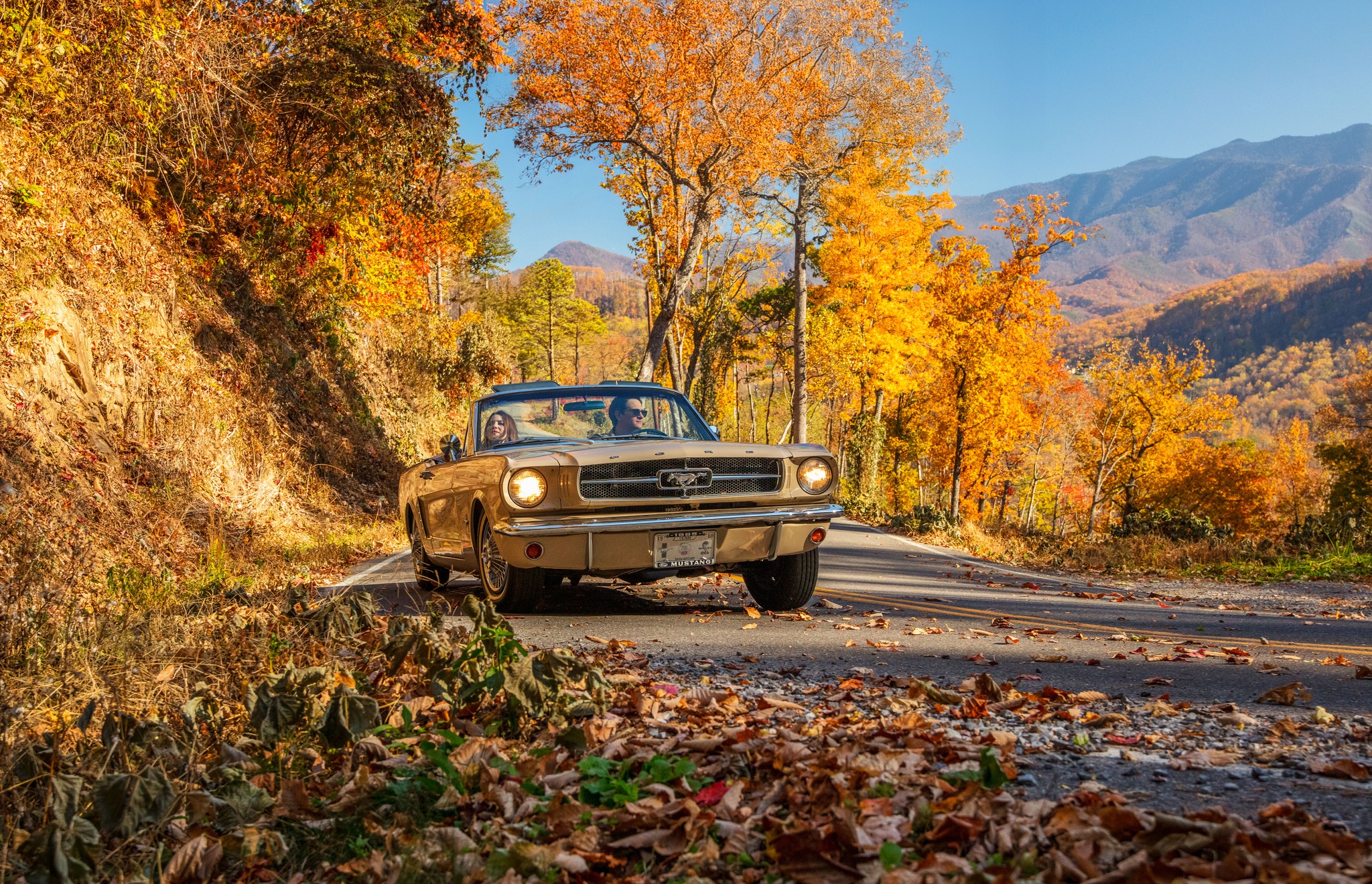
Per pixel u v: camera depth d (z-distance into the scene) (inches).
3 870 89.8
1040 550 700.0
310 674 133.0
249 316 636.1
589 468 236.8
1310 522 609.6
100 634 181.3
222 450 473.4
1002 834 80.7
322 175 610.5
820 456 256.8
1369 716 135.7
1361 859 72.9
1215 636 239.5
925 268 1459.2
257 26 532.4
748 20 999.0
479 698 142.6
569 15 968.9
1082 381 2178.9
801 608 272.1
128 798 99.3
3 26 394.9
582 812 93.9
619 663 183.0
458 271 2377.0
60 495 309.9
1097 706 145.3
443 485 294.4
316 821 104.7
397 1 563.5
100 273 428.5
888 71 1148.5
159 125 487.5
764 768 108.3
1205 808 91.7
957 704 147.2
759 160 1047.6
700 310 1603.1
